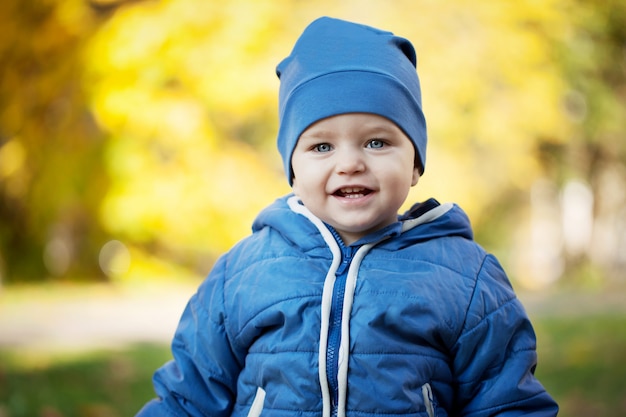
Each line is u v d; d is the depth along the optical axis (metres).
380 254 2.04
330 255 2.05
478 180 9.34
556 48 9.34
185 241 9.02
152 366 5.61
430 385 1.97
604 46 10.57
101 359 5.79
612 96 11.08
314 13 8.00
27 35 7.27
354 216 1.98
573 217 14.80
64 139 8.02
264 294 2.04
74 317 7.84
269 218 2.18
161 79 7.48
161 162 8.67
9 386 5.06
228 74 7.60
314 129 2.00
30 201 9.10
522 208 16.28
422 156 2.12
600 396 5.04
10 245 11.15
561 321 7.77
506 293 2.07
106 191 8.38
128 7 7.43
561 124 9.33
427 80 8.27
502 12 8.56
